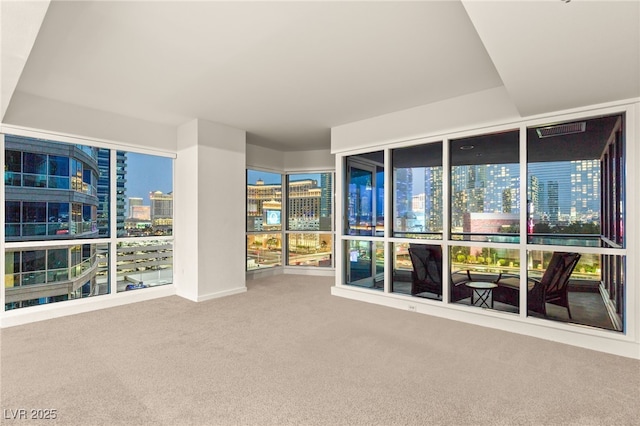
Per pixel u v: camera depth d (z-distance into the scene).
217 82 3.38
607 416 1.99
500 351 2.93
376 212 4.72
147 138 4.71
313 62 2.93
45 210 3.93
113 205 4.48
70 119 4.00
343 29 2.39
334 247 6.84
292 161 7.07
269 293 5.14
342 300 4.73
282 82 3.37
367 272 4.84
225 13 2.19
